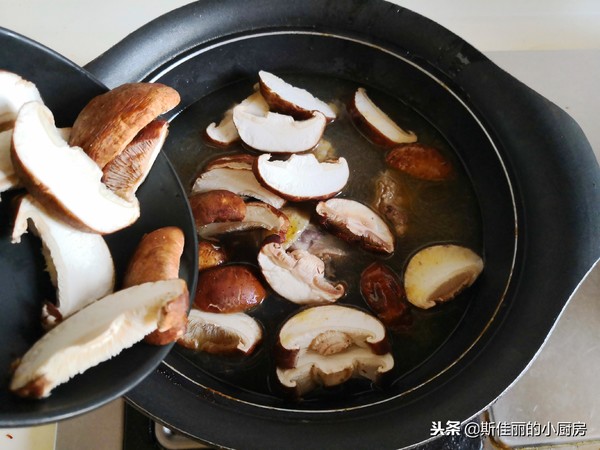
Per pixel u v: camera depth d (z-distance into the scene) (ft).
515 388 0.99
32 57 0.80
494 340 0.84
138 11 1.32
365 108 1.14
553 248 0.87
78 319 0.68
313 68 1.19
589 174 0.89
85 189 0.73
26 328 0.72
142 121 0.75
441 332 0.98
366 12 1.07
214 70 1.14
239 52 1.12
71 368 0.63
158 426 0.92
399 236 1.06
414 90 1.14
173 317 0.65
